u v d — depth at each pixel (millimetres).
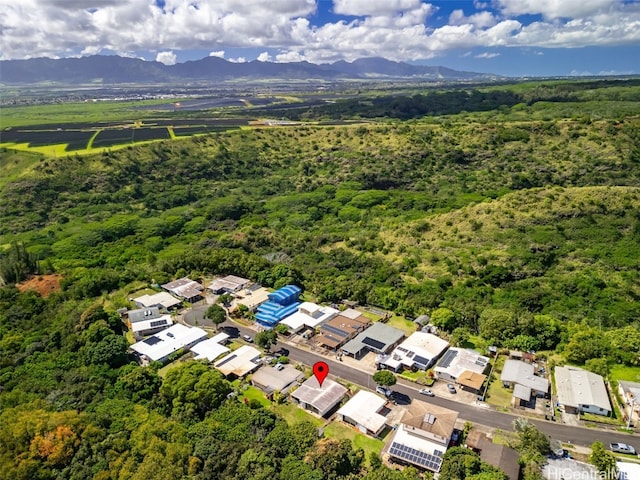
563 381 81875
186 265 138875
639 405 73062
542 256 131500
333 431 75062
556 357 93000
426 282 127750
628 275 120625
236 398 83188
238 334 106812
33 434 70562
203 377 80625
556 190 157625
